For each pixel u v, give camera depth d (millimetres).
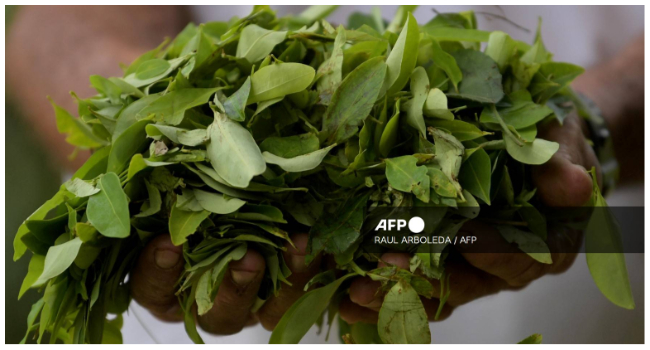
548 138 334
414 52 275
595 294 415
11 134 520
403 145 284
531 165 305
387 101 282
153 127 268
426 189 256
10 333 457
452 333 397
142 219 277
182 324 388
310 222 273
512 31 528
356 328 365
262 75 274
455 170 261
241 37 311
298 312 283
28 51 542
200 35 302
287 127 283
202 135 266
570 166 295
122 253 295
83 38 536
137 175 268
